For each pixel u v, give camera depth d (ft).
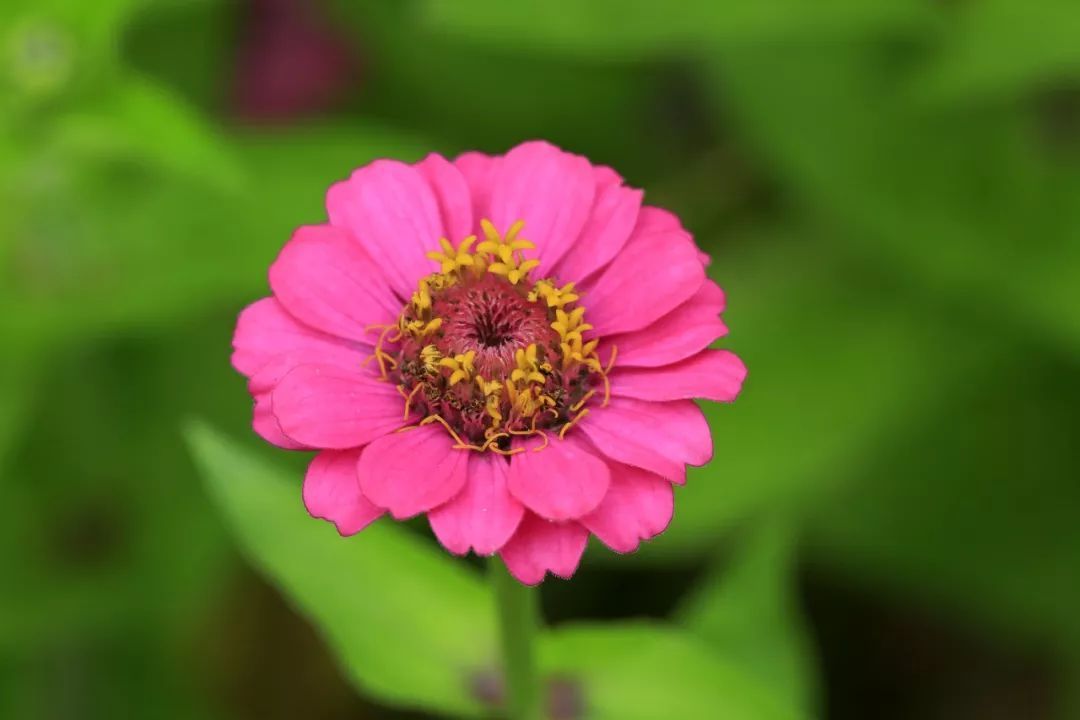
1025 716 1.97
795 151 1.91
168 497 1.90
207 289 1.79
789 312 1.90
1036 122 1.94
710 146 2.09
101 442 1.91
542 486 1.42
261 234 1.80
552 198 1.51
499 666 1.60
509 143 2.06
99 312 1.78
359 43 2.13
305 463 1.89
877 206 1.90
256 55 2.15
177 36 1.94
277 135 1.92
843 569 1.99
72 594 1.88
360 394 1.46
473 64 2.05
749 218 2.01
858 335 1.88
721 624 1.68
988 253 1.88
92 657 1.90
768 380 1.87
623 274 1.48
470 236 1.49
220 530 1.89
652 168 2.07
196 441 1.59
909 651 2.00
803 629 1.79
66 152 1.72
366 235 1.50
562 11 1.75
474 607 1.60
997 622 1.98
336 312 1.49
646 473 1.44
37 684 1.89
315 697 1.98
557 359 1.48
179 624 1.91
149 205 1.80
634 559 1.85
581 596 1.94
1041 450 1.94
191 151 1.69
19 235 1.79
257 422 1.45
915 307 1.90
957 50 1.75
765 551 1.68
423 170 1.52
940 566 1.93
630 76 2.08
